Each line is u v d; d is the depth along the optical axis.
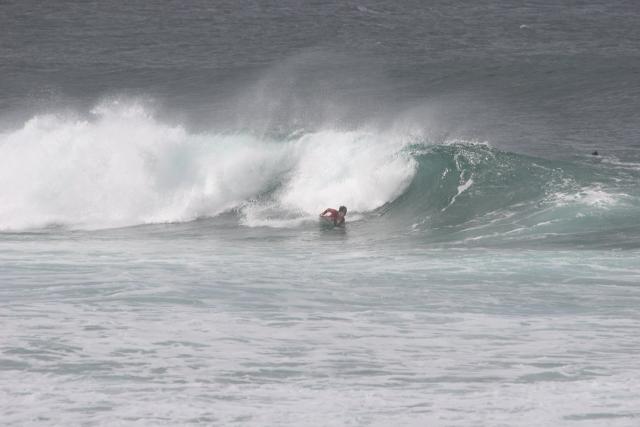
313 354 28.27
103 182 79.81
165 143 81.62
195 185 80.00
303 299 38.81
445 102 143.75
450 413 21.80
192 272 46.75
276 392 23.73
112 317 33.59
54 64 195.75
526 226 66.19
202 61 198.00
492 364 27.33
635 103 137.00
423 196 76.56
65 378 24.75
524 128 120.94
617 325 33.81
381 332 31.95
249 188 80.44
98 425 20.61
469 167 78.44
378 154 80.56
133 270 47.38
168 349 28.36
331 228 71.75
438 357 28.17
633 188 73.81
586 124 122.56
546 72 166.88
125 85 170.75
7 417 21.14
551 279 45.22
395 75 172.25
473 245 60.44
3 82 175.25
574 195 72.38
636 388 24.09
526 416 21.48
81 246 61.00
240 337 30.50
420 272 47.53
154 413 21.55
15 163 81.56
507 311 36.72
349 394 23.61
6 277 44.25
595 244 58.62
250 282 43.25
